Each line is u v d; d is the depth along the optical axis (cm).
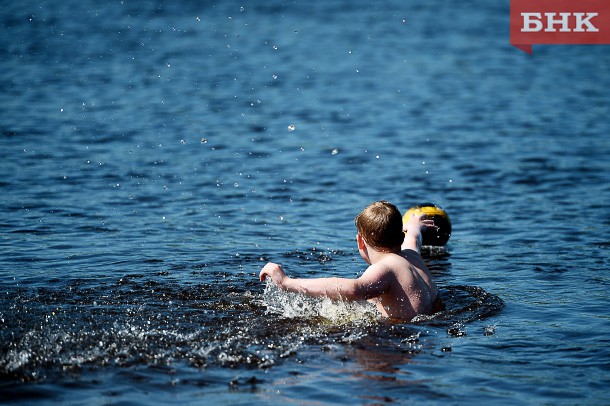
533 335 1697
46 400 1330
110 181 3347
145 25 8594
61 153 3803
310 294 1778
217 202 3108
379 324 1764
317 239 2636
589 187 3381
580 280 2164
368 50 7756
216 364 1511
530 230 2766
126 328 1700
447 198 3241
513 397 1366
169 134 4322
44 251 2388
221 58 7019
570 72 6775
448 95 5759
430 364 1520
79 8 9550
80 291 1986
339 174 3619
